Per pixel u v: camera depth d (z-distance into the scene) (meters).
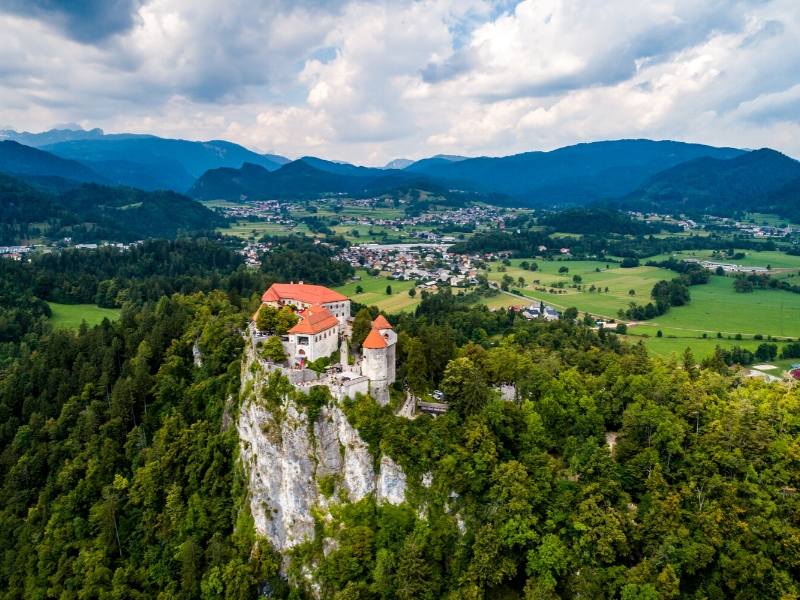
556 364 160.75
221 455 140.75
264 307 146.88
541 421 131.50
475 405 127.88
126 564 130.62
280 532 124.19
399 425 121.62
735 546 103.00
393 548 113.38
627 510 111.75
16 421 167.25
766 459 116.94
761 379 164.00
